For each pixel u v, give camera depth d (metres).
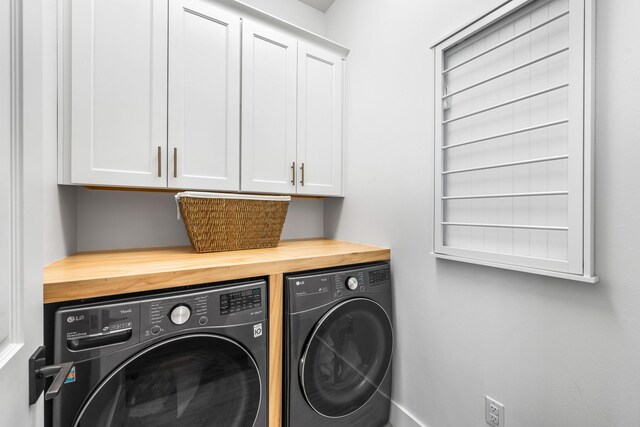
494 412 1.08
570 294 0.89
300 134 1.71
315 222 2.12
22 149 0.51
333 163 1.85
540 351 0.96
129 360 0.85
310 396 1.19
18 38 0.50
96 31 1.16
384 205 1.59
